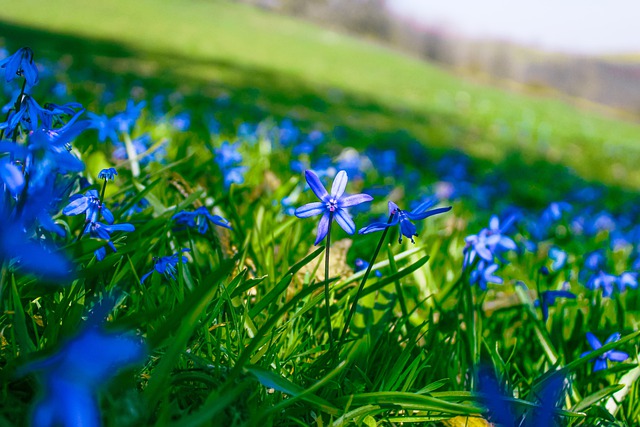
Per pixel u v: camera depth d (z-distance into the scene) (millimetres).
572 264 698
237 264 434
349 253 614
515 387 401
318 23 13375
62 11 4570
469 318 415
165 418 252
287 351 373
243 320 363
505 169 2170
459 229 818
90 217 356
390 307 427
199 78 2676
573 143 3793
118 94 1535
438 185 1308
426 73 7074
